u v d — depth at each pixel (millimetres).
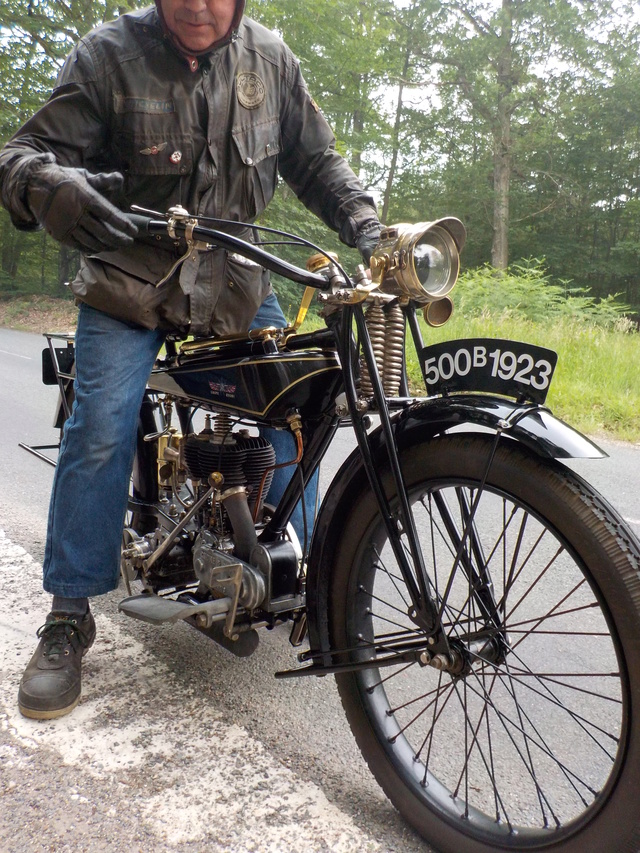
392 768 1630
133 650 2418
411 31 24953
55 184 1564
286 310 15484
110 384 2043
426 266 1555
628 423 6664
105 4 17109
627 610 1232
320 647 1731
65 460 2084
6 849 1526
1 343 14125
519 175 27250
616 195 27047
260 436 2178
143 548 2252
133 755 1854
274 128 2143
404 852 1556
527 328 10219
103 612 2717
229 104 2029
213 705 2102
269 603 1921
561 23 23500
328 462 4859
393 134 25766
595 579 1277
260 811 1663
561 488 1323
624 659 1246
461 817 1527
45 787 1725
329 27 21062
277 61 2152
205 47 1911
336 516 1690
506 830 1467
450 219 1533
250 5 19234
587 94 25703
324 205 2285
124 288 1987
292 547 1976
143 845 1546
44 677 2020
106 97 1933
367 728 1681
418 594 1535
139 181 2027
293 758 1866
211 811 1657
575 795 1729
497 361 1461
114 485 2098
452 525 1708
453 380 1537
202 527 2135
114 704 2092
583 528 1288
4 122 17938
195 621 2096
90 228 1590
